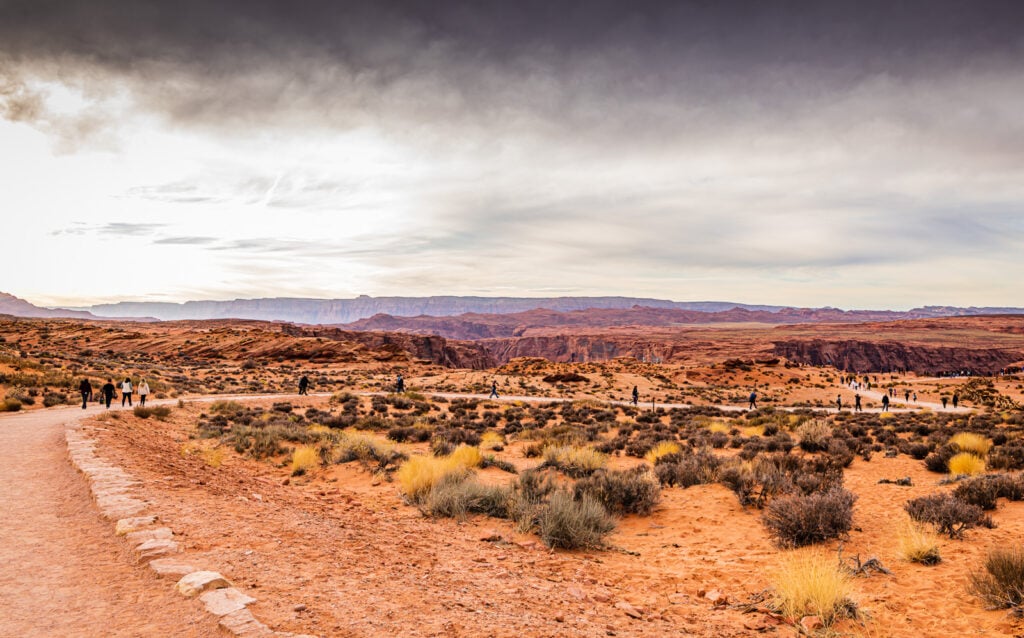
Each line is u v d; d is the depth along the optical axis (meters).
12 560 5.55
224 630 3.95
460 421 33.72
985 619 5.61
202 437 22.39
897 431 30.61
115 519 7.05
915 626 5.58
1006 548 7.48
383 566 6.53
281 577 5.38
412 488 12.49
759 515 10.98
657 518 11.36
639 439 24.16
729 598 6.57
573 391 76.25
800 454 19.38
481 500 11.44
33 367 45.84
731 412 48.31
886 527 9.59
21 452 13.25
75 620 4.14
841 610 5.81
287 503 10.41
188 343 120.56
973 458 15.78
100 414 23.83
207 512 7.89
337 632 4.18
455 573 6.78
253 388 61.66
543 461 17.45
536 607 5.67
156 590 4.78
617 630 5.23
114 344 120.06
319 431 22.53
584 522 9.32
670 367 121.94
